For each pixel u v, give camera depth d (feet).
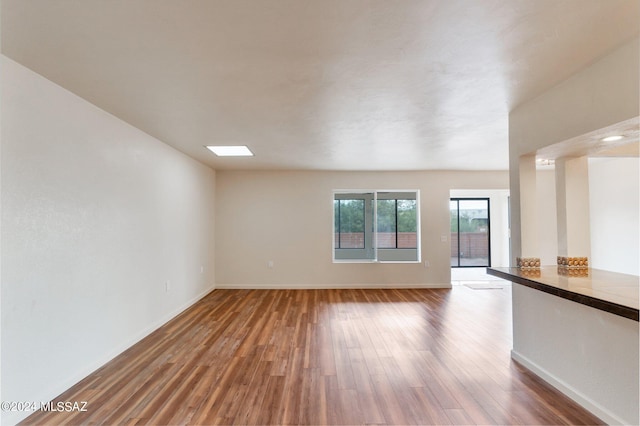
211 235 20.47
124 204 10.96
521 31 5.68
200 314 15.17
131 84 7.89
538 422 6.93
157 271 13.25
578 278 8.34
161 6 4.91
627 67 6.19
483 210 29.78
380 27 5.54
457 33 5.73
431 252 21.52
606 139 7.72
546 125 8.45
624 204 17.21
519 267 9.77
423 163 18.69
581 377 7.53
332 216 21.44
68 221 8.43
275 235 21.27
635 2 4.89
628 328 6.45
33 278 7.38
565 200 9.93
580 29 5.64
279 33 5.70
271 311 15.66
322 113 9.98
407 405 7.61
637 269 16.53
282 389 8.34
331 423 6.94
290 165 19.30
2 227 6.68
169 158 14.37
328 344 11.40
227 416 7.19
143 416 7.17
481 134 12.38
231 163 18.70
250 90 8.23
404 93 8.45
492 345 11.29
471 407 7.51
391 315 14.98
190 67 7.00
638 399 6.27
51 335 7.86
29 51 6.35
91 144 9.30
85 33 5.68
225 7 4.95
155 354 10.55
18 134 7.01
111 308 10.22
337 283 21.29
